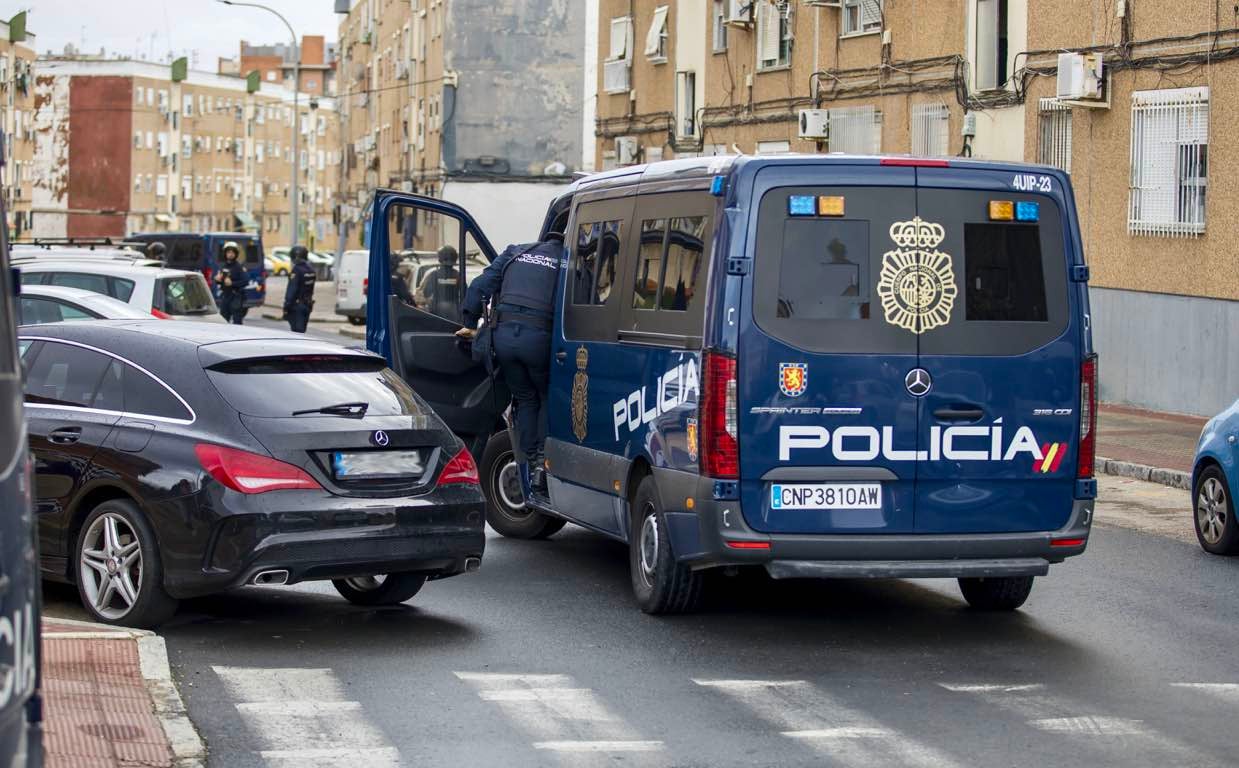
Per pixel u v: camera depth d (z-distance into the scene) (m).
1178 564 11.87
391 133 73.12
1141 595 10.57
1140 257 23.81
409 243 13.24
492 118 53.72
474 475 9.30
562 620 9.51
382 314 13.12
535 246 11.53
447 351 13.36
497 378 11.99
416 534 8.88
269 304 60.84
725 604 10.11
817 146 33.28
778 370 8.62
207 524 8.47
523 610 9.80
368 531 8.70
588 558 11.80
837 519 8.70
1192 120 22.64
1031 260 8.91
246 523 8.41
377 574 8.94
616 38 44.28
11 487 3.48
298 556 8.51
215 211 134.88
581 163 53.72
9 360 3.57
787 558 8.66
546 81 53.50
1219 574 11.44
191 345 9.06
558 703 7.50
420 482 9.01
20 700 3.44
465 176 53.81
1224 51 21.91
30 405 9.31
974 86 27.84
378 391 9.23
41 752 3.65
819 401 8.66
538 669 8.22
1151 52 23.33
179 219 129.12
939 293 8.77
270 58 178.88
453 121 53.88
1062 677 8.18
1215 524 12.27
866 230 8.72
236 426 8.63
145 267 20.91
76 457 8.98
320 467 8.66
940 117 28.91
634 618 9.59
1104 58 24.25
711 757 6.61
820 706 7.51
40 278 20.47
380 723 7.11
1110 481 17.22
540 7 53.31
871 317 8.70
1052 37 25.55
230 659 8.34
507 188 53.72
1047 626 9.53
